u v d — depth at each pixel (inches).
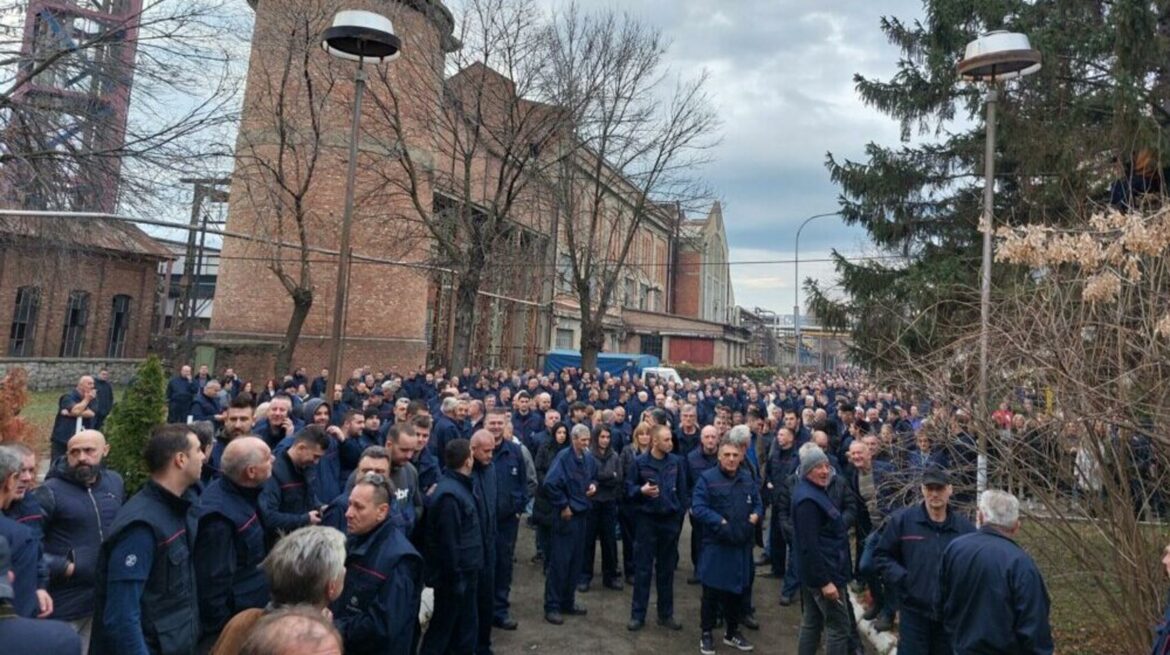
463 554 185.5
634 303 2032.5
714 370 1796.3
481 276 850.1
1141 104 357.1
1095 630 208.5
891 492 240.1
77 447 159.3
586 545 290.4
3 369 993.5
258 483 147.6
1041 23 451.5
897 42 540.1
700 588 295.3
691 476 269.4
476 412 344.2
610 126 834.8
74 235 435.8
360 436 275.1
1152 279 181.6
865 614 245.8
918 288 459.8
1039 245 193.0
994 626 136.8
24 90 402.3
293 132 772.0
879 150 551.2
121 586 113.6
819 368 1847.9
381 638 131.9
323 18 733.3
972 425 201.9
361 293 927.7
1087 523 187.9
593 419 386.3
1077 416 173.5
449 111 805.2
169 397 566.6
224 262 946.1
